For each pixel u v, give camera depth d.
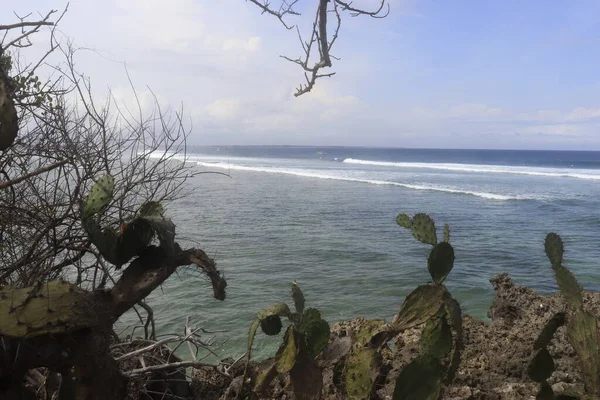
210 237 13.57
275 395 2.86
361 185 34.66
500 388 3.26
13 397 1.68
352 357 2.15
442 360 2.28
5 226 3.22
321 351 2.25
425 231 2.25
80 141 3.67
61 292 1.78
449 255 2.08
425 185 35.47
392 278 9.99
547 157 119.94
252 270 10.29
